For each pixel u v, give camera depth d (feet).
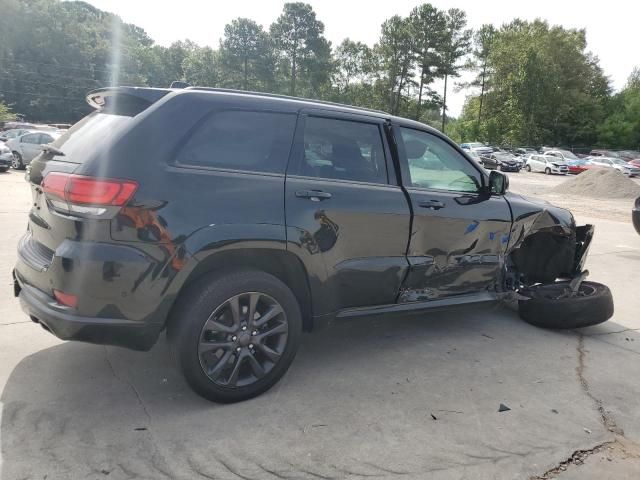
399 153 12.74
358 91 272.72
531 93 199.82
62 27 251.39
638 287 21.59
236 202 10.00
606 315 15.74
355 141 12.07
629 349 14.65
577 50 220.23
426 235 12.85
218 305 9.91
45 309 9.42
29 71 242.99
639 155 179.63
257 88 279.08
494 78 224.94
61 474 8.07
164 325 9.79
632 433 10.24
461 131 241.76
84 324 9.12
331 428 9.80
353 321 12.18
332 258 11.30
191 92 10.34
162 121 9.76
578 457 9.33
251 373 10.71
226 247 9.86
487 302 14.64
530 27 232.94
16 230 25.82
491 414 10.63
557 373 12.80
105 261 8.97
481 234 14.05
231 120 10.48
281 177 10.71
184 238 9.44
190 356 9.78
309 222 10.81
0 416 9.55
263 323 10.55
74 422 9.51
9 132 73.36
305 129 11.34
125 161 9.20
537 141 206.18
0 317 14.39
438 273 13.37
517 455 9.27
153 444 9.00
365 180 12.03
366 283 12.02
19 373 11.24
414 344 14.24
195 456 8.75
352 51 280.10
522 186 86.89
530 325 16.26
